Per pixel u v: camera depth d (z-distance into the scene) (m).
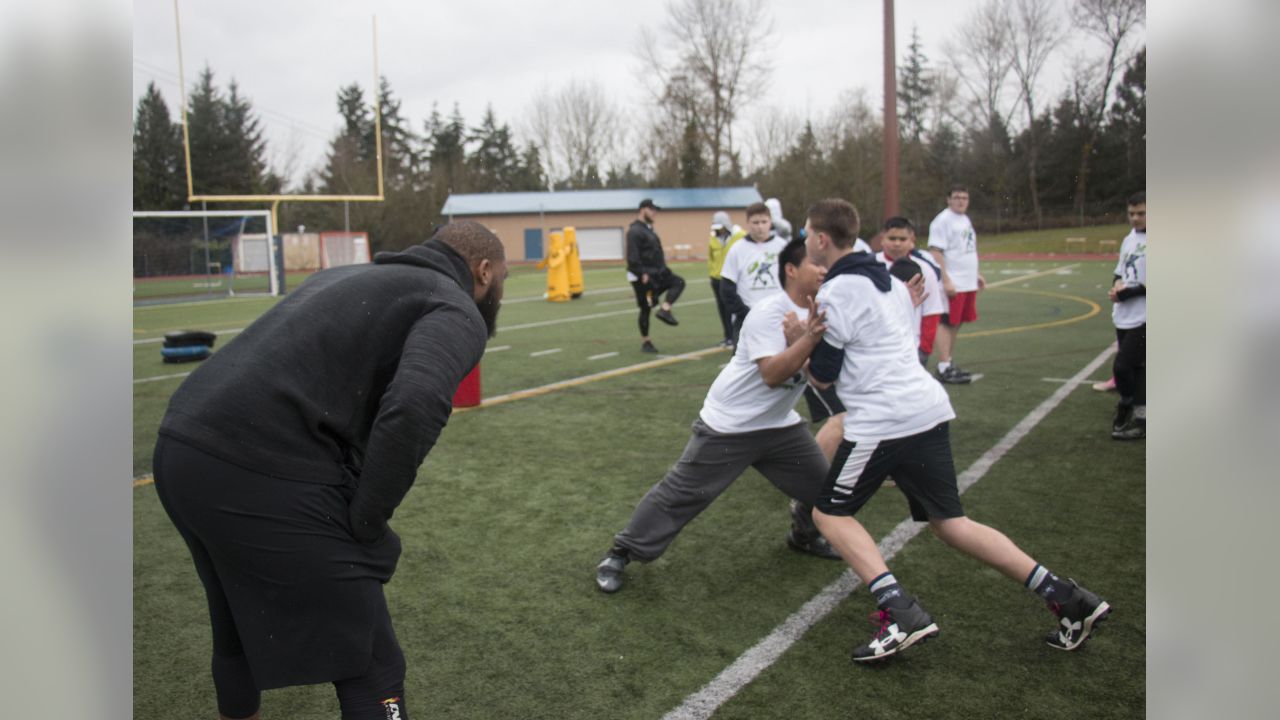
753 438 3.49
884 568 2.90
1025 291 17.66
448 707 2.68
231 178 45.06
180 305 19.12
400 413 1.83
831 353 2.95
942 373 7.91
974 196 44.72
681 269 31.03
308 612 1.92
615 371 8.82
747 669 2.88
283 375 1.89
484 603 3.44
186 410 1.87
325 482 1.94
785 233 7.67
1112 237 36.47
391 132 64.12
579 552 3.96
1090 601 2.87
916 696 2.70
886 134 11.32
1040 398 7.11
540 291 20.95
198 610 3.41
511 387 7.97
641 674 2.86
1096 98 40.50
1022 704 2.63
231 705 2.17
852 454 2.93
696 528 4.29
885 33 11.13
